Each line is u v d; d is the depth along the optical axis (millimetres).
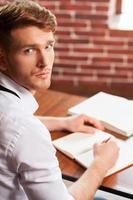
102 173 1323
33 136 1093
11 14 1094
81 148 1489
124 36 3691
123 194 1294
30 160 1093
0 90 1171
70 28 3729
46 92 1984
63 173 1380
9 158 1094
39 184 1122
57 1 3619
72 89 3902
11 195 1169
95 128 1642
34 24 1099
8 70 1160
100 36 3736
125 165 1395
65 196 1153
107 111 1757
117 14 3828
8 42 1104
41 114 1788
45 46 1135
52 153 1140
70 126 1635
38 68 1145
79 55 3842
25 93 1207
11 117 1099
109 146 1427
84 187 1261
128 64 3830
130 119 1687
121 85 3883
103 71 3873
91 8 3619
